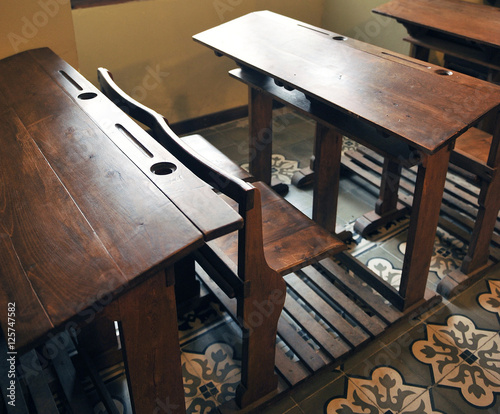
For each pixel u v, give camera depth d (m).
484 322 2.30
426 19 3.04
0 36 2.26
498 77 2.97
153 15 3.35
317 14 4.22
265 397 1.93
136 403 1.40
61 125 1.68
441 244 2.78
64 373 1.97
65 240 1.20
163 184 1.37
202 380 2.05
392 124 1.77
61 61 2.21
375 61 2.23
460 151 2.34
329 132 2.33
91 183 1.39
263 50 2.43
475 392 1.99
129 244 1.18
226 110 4.06
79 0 3.05
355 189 3.24
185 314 2.36
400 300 2.28
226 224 1.22
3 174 1.45
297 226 1.95
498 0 3.88
